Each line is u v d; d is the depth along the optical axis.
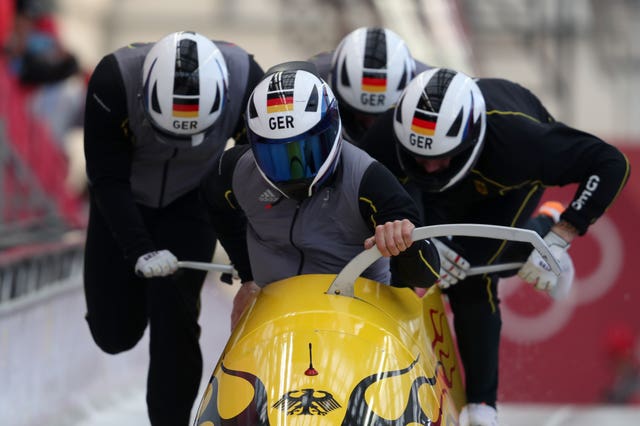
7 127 27.48
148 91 16.84
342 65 20.34
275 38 77.69
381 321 13.58
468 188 18.11
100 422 26.41
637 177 45.12
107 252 19.09
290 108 13.58
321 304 13.52
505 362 32.78
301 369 12.48
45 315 25.41
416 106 16.55
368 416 12.15
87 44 76.56
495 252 18.42
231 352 13.32
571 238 17.45
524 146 17.28
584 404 42.53
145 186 18.86
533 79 73.44
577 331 43.56
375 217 14.04
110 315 19.38
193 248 18.94
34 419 24.20
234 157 15.08
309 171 13.59
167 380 18.23
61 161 31.16
